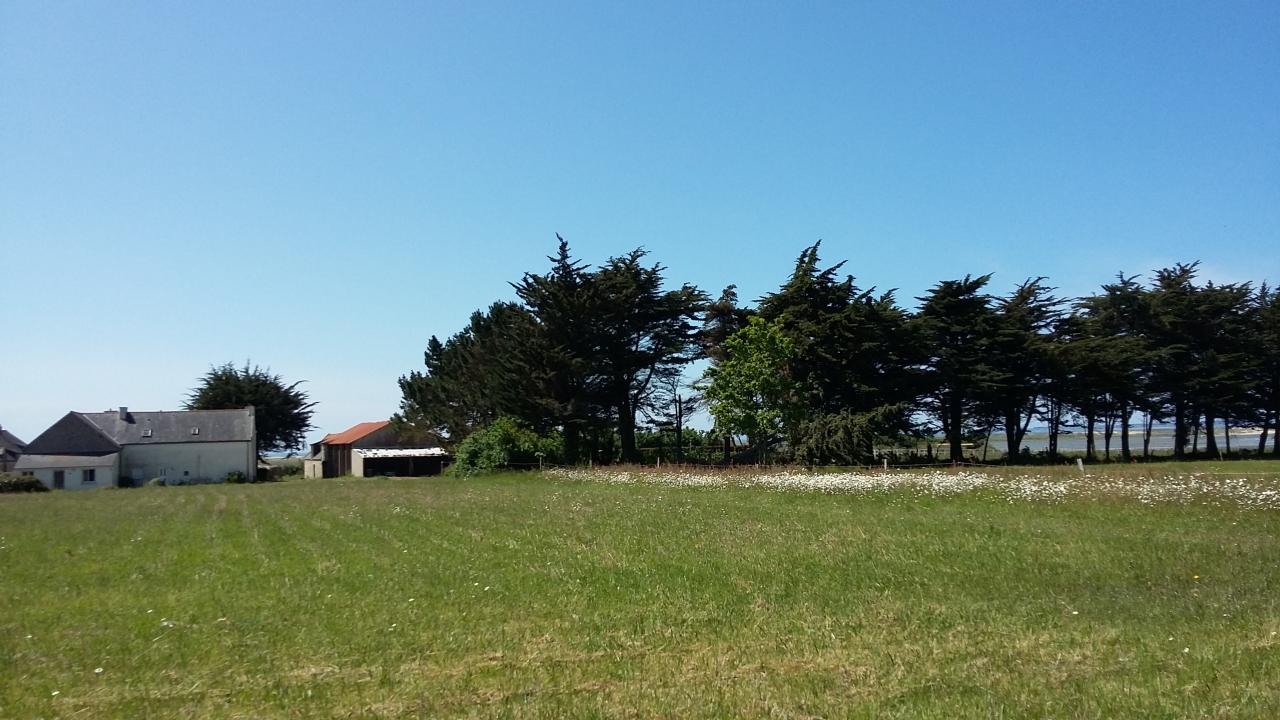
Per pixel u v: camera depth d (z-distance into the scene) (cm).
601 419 5844
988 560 1519
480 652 956
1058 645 936
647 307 5981
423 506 2969
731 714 721
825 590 1281
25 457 7312
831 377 5444
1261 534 1756
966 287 5884
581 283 5825
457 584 1379
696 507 2653
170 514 2975
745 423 5144
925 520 2128
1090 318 6644
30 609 1243
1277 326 6162
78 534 2305
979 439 6406
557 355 5562
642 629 1052
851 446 4994
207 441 8169
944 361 5784
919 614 1108
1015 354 5850
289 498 3750
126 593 1363
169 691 832
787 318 5494
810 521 2180
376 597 1283
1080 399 5988
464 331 8594
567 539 1925
